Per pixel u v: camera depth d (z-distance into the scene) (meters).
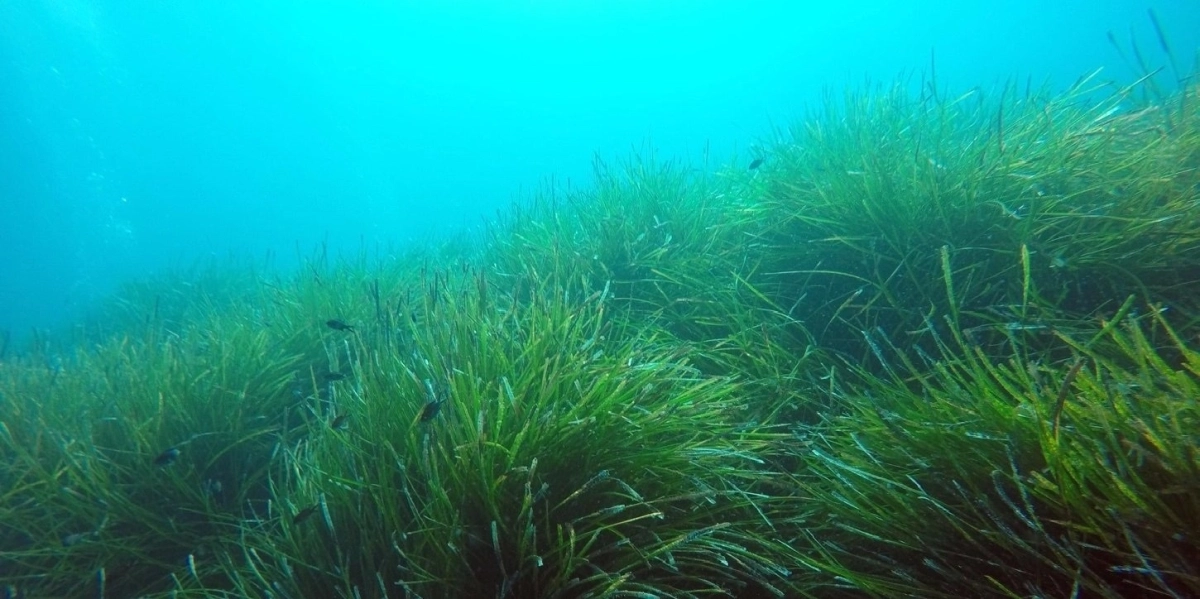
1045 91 4.39
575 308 3.51
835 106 4.93
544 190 6.38
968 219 3.26
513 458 2.11
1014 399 2.19
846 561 2.08
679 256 4.46
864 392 2.81
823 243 3.74
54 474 2.98
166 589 2.80
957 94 4.76
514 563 2.09
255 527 3.03
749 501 2.23
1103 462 1.54
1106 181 3.12
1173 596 1.38
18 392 4.21
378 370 2.93
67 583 2.80
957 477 1.97
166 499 3.13
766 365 3.21
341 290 5.63
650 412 2.52
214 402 3.66
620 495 2.17
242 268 10.98
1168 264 2.74
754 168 4.81
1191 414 1.68
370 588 2.18
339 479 2.38
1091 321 2.67
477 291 3.67
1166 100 3.79
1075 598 1.49
